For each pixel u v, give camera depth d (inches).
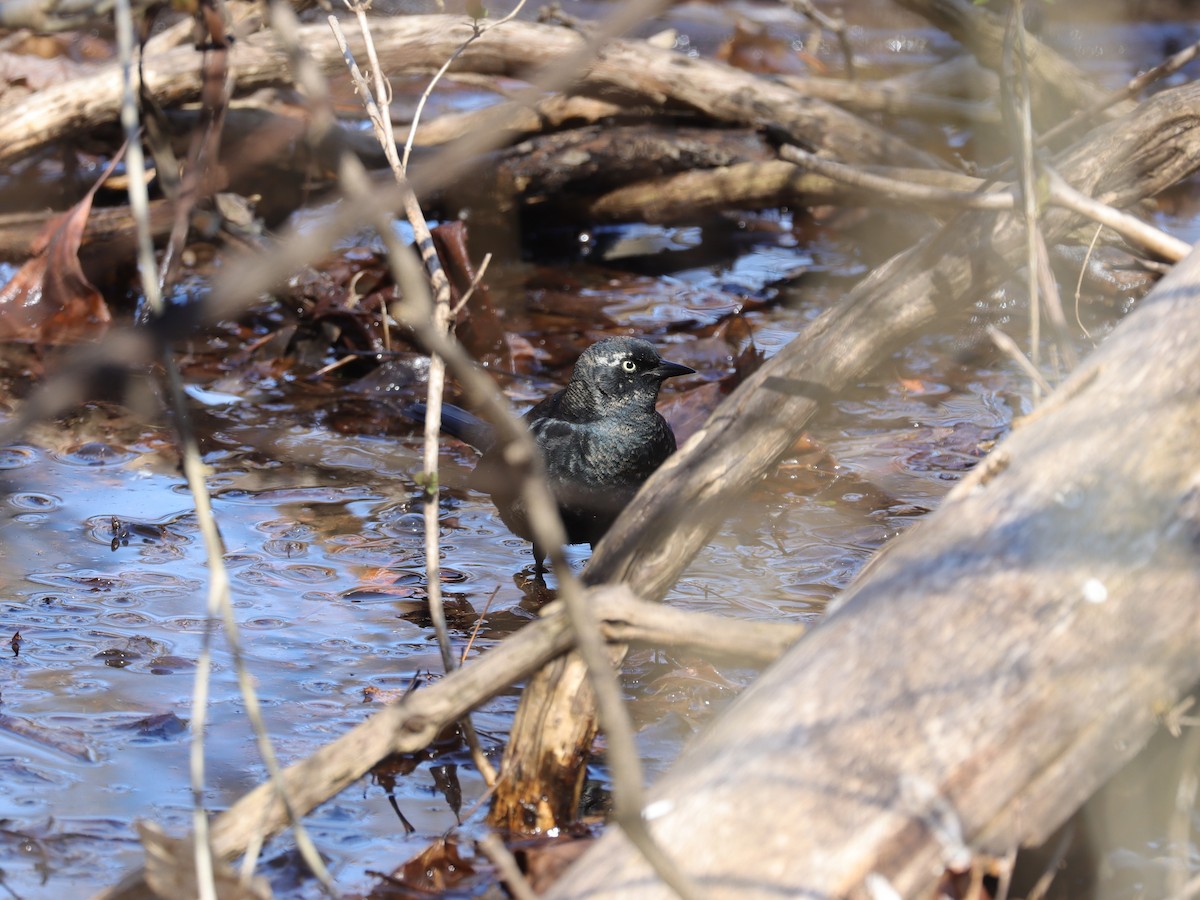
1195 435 195.2
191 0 226.5
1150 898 200.4
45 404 107.0
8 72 547.8
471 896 206.5
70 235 490.6
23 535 351.6
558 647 210.2
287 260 107.7
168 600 317.7
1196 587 184.2
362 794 236.5
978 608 179.2
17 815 224.8
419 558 350.6
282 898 205.3
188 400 463.8
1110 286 534.3
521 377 488.7
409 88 673.0
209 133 242.4
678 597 320.8
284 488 395.2
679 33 858.1
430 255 275.6
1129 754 182.5
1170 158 303.0
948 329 533.3
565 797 223.9
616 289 587.5
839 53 851.4
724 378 470.9
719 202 604.4
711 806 164.2
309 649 295.1
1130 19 903.1
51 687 272.1
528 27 561.6
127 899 182.2
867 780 164.9
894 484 397.1
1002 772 169.8
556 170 592.4
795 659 183.9
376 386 480.4
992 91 648.4
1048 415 208.8
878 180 262.5
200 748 171.5
